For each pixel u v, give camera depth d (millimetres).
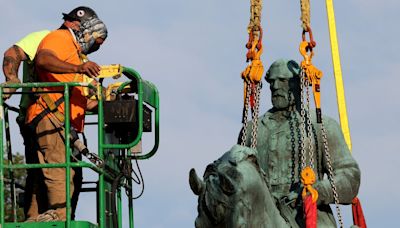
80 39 21828
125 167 22078
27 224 19781
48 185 20875
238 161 19297
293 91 22781
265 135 22859
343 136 22781
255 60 22609
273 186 22516
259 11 22688
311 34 22609
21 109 21641
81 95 21469
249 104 22578
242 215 19031
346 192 22203
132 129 21828
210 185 18953
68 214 19766
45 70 20906
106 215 21484
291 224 21047
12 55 21406
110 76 21578
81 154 21484
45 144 21031
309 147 22438
